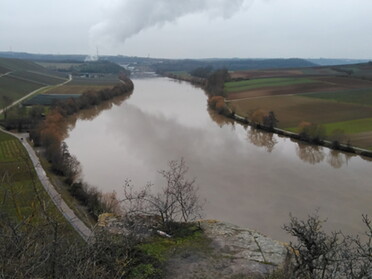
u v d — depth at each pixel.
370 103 88.62
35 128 62.28
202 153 53.56
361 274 8.75
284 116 78.62
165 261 9.41
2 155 49.41
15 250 7.28
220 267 9.28
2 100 95.31
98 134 64.19
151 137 62.31
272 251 9.97
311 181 43.41
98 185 39.69
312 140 62.38
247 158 52.09
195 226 11.13
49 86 138.12
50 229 8.96
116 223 10.93
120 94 115.19
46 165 44.72
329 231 31.00
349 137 62.66
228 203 36.44
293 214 34.56
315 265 9.46
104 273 7.80
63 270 7.42
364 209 35.78
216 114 84.75
